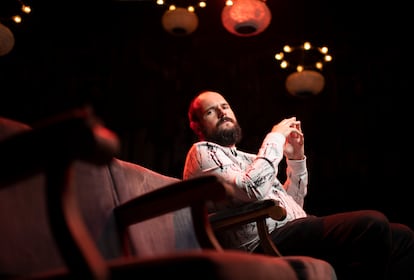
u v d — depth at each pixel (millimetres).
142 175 1587
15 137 791
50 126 768
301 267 1401
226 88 4762
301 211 2172
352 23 4727
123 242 1358
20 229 1103
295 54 4809
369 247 1765
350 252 1801
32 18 4531
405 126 4543
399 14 4621
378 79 4676
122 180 1484
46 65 4523
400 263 1860
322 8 4645
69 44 4633
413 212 4352
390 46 4711
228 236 1979
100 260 794
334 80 4723
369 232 1771
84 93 4551
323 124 4633
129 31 4758
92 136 757
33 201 1152
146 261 833
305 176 2326
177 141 4516
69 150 767
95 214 1332
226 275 818
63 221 775
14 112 4375
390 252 1785
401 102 4602
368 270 1758
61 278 827
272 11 4691
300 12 4688
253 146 4617
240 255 896
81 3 4578
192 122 2428
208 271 805
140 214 1331
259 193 1985
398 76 4652
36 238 1125
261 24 3184
